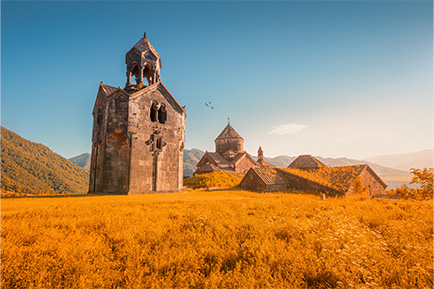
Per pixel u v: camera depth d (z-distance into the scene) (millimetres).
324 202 14672
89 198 17734
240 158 59219
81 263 5219
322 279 4594
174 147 26875
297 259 5184
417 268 4801
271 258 5258
